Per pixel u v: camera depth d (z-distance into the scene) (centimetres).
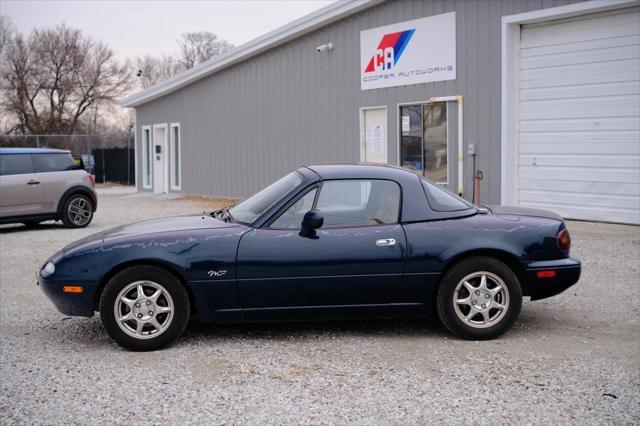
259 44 1708
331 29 1552
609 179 1116
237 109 1864
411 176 554
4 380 454
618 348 505
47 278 516
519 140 1234
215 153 1966
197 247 513
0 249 1066
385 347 514
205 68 1916
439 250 523
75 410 398
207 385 436
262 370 464
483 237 527
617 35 1085
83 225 1345
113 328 507
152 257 507
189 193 2092
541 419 376
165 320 514
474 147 1269
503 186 1234
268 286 517
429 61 1339
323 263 518
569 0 1111
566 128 1165
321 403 402
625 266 805
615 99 1097
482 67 1250
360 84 1492
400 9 1388
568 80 1155
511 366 465
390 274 523
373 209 537
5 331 583
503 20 1207
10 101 4553
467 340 530
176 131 2162
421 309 535
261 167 1798
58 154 1323
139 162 2353
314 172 557
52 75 4675
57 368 477
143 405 404
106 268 507
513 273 526
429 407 394
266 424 373
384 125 1455
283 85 1702
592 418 377
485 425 369
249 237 519
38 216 1280
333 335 551
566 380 436
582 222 1145
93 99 4791
